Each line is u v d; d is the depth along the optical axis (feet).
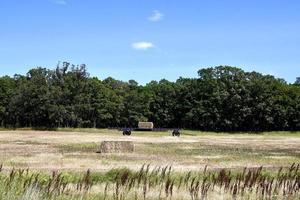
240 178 49.70
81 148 184.34
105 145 162.61
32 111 488.85
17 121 503.20
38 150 169.89
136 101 540.93
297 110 516.32
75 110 493.36
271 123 519.19
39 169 96.17
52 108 479.00
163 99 563.89
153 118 563.89
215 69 546.26
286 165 121.80
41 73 497.05
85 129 456.45
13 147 186.80
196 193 50.24
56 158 133.49
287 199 48.01
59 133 369.50
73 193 43.86
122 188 49.85
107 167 106.52
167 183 49.37
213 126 529.86
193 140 290.35
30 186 36.14
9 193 34.86
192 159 139.85
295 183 48.96
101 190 55.47
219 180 53.88
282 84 553.23
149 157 145.28
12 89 510.99
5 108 503.61
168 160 134.72
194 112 538.06
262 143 268.00
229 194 51.11
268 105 518.78
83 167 106.11
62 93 488.44
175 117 563.48
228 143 260.21
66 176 72.90
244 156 157.69
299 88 544.21
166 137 325.83
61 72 504.43
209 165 119.55
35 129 453.99
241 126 529.45
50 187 43.16
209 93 539.29
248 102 522.47
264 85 522.47
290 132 504.02
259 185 50.29
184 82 610.24
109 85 612.70
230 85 527.81
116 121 531.91
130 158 139.85
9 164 110.11
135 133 393.91
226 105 527.81
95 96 520.42
